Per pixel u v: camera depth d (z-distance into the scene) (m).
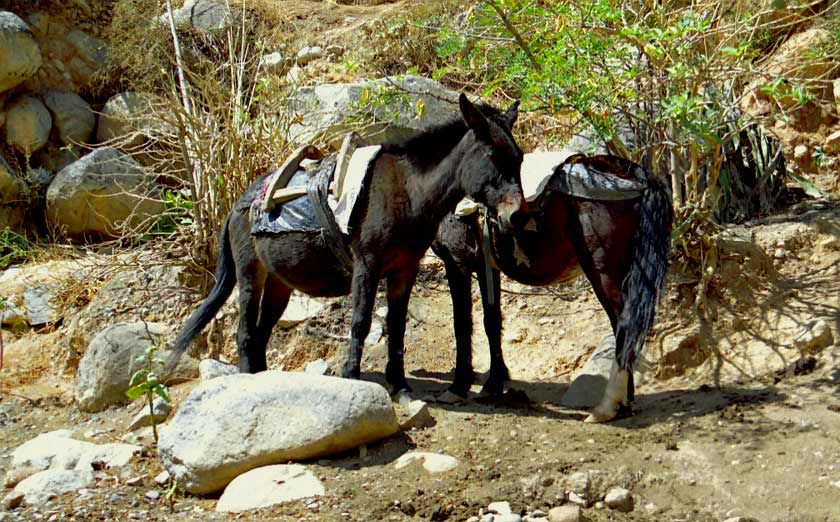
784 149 8.16
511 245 6.00
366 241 5.84
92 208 9.07
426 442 5.41
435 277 7.87
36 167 9.84
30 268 8.75
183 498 5.17
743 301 6.60
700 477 4.90
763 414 5.47
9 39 9.34
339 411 5.21
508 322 7.24
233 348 7.27
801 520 4.49
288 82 8.94
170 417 6.36
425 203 5.79
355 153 5.98
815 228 7.03
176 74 10.31
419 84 8.69
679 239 6.73
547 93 6.53
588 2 6.48
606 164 5.87
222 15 10.74
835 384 5.73
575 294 7.31
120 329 6.97
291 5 11.73
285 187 6.17
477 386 6.59
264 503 4.84
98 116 10.29
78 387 6.89
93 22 10.80
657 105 6.80
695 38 6.58
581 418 5.76
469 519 4.60
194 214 7.70
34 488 5.29
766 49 8.54
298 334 7.29
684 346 6.42
